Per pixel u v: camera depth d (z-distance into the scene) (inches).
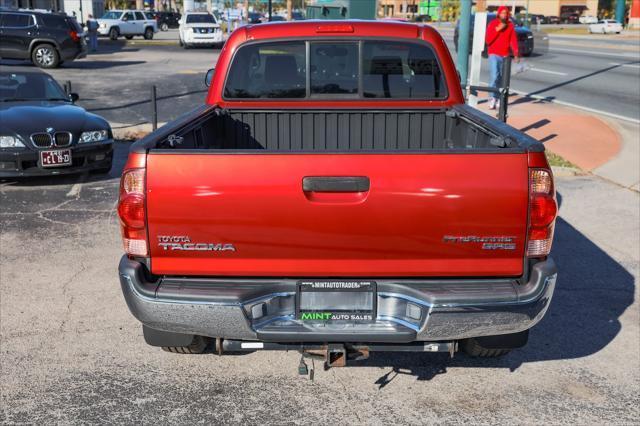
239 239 128.0
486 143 162.1
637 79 806.5
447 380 161.2
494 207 126.3
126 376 161.5
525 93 685.3
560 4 4458.7
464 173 125.2
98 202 318.7
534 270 130.3
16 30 907.4
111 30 1664.6
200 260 130.4
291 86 195.5
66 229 275.9
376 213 125.9
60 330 185.2
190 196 126.1
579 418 144.9
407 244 128.0
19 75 387.5
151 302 128.3
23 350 173.5
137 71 901.8
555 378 162.4
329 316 131.8
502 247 128.9
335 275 130.6
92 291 212.2
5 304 201.6
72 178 366.6
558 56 1143.6
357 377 162.2
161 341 150.3
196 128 167.9
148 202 126.7
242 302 127.9
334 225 126.5
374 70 194.2
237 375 162.9
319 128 197.9
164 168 125.8
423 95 196.7
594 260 244.7
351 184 125.3
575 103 614.5
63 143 337.1
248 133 198.1
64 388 155.7
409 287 129.7
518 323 129.3
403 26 193.8
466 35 479.2
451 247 128.4
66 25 924.6
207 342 168.6
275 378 161.8
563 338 183.8
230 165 125.3
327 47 193.2
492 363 169.8
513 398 153.1
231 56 193.0
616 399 153.0
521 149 126.1
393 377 162.4
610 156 405.1
